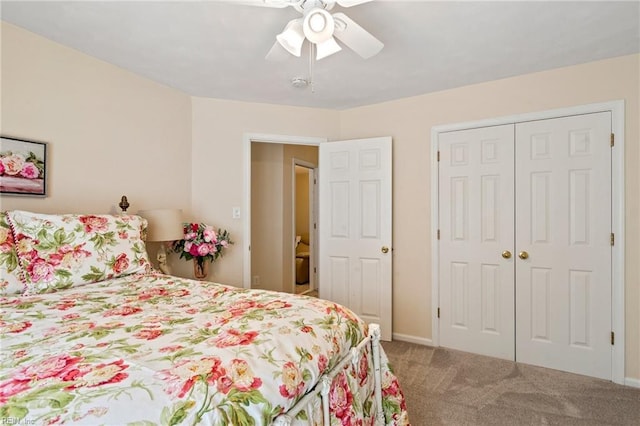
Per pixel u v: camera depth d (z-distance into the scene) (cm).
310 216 511
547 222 250
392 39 202
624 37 200
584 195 238
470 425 180
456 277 285
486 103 271
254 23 185
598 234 234
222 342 95
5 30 184
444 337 290
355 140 320
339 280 328
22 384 70
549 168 249
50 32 195
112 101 238
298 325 113
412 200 304
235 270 313
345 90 287
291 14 176
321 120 337
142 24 187
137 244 200
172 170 283
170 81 269
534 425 181
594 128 234
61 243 167
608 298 231
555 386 222
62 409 62
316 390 102
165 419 64
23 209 192
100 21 184
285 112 326
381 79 264
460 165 283
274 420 82
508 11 173
